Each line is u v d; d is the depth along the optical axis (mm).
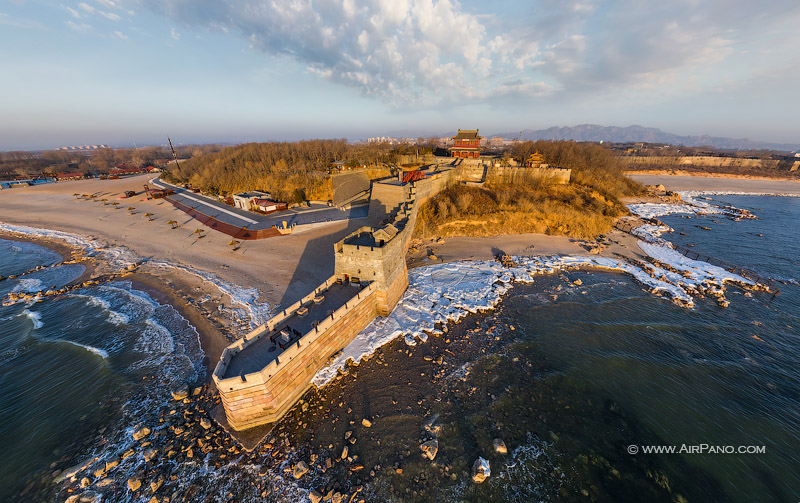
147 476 19922
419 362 29469
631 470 20594
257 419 22859
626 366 29500
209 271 45500
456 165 82250
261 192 79188
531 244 57594
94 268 48188
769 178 156250
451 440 22297
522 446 21984
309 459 20969
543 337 33250
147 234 61562
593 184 83250
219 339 31688
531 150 102312
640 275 46406
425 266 48938
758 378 28391
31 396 25781
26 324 34688
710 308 38750
